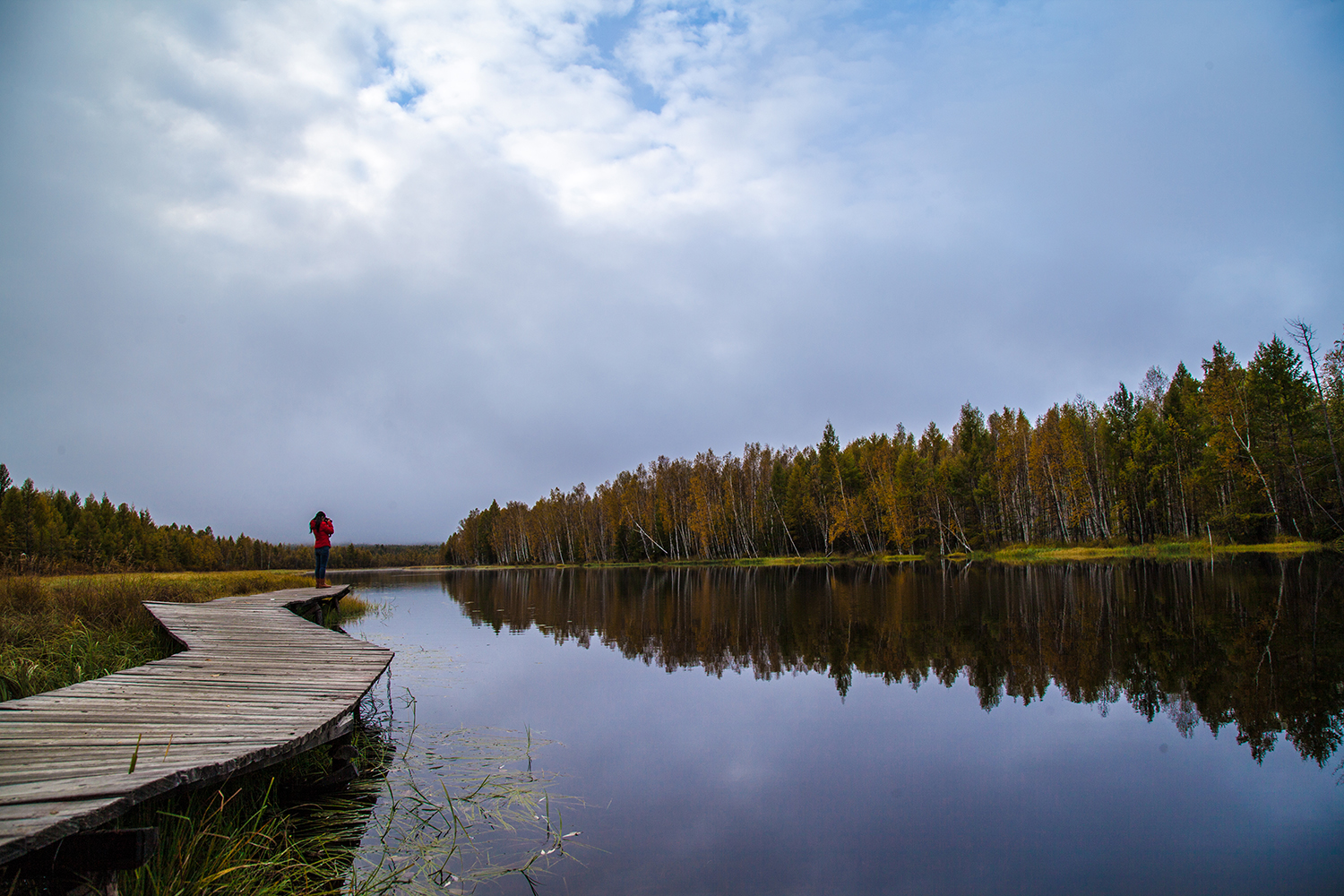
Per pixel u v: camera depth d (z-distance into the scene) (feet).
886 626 50.31
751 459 242.17
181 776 11.48
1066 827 16.38
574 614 66.80
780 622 55.31
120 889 11.34
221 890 12.37
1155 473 149.79
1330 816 16.75
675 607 70.90
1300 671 30.76
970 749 22.31
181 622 34.01
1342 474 118.01
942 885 13.55
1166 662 33.81
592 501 300.20
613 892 13.35
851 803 18.01
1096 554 146.51
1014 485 184.03
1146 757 21.17
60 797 9.95
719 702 28.86
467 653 41.88
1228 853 14.93
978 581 92.48
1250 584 67.62
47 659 25.61
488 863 14.58
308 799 18.10
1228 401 130.52
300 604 47.96
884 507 198.70
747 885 13.50
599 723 25.58
